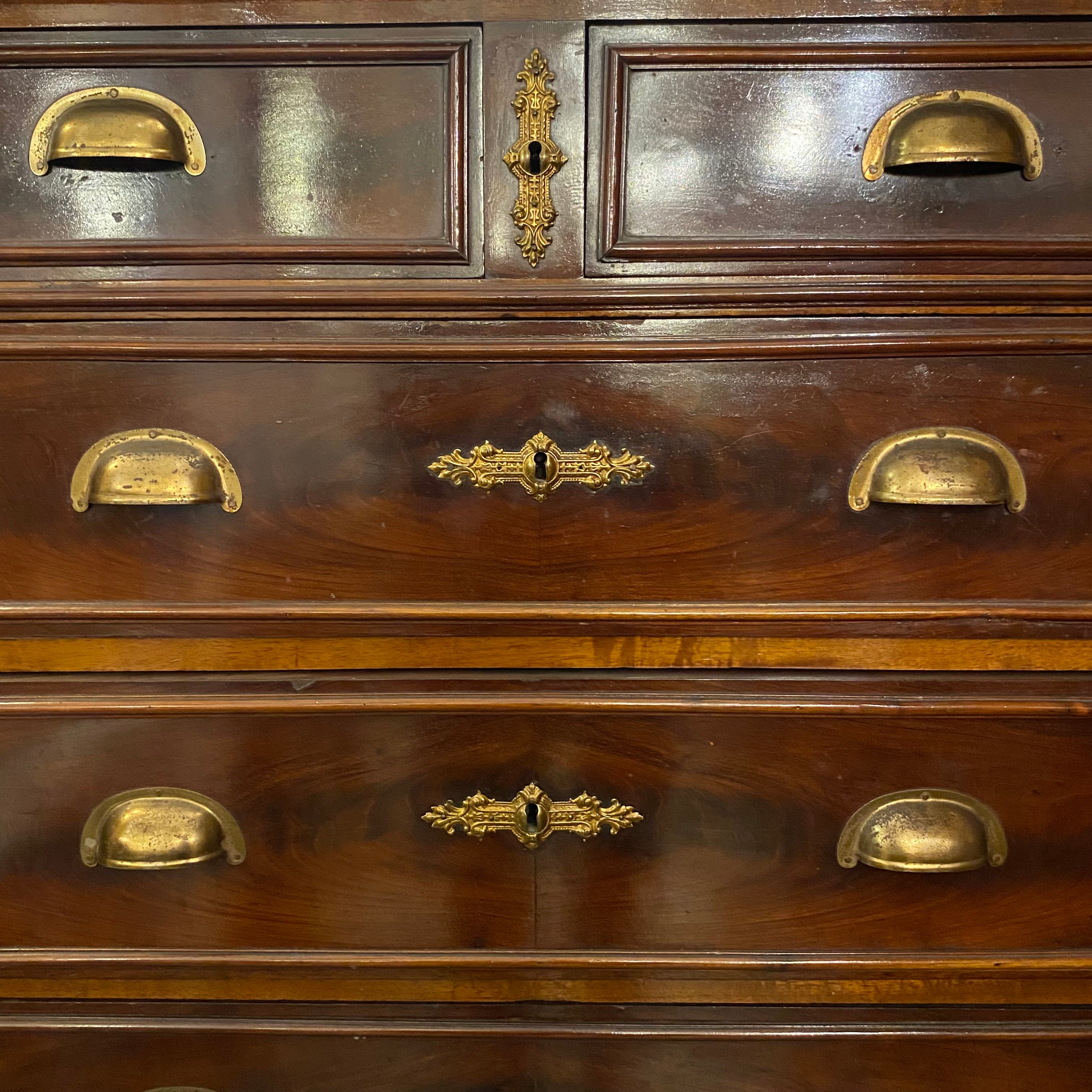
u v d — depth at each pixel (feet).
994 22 1.86
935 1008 2.25
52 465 2.04
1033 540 2.03
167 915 2.22
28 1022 2.26
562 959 2.20
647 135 1.92
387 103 1.91
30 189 1.95
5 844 2.17
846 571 2.04
